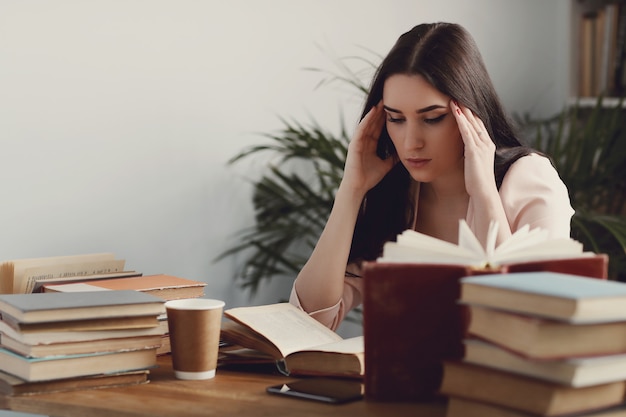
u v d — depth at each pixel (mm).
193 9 2625
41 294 1365
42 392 1262
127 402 1209
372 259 1890
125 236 2506
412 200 1860
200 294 1586
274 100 2859
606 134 3092
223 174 2738
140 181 2533
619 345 1001
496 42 3557
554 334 956
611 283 1030
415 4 3268
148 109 2537
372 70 3139
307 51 2939
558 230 1634
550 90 3764
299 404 1185
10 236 2270
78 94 2385
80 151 2396
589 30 3629
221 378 1361
